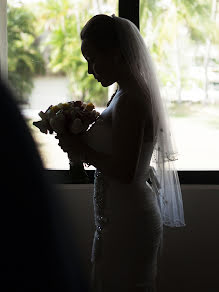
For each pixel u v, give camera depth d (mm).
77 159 1621
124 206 1589
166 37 2537
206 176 2582
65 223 390
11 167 360
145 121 1535
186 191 2512
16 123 367
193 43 2549
